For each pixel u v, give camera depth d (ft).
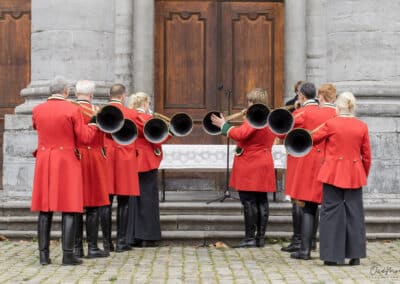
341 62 48.16
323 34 50.42
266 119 35.12
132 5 50.42
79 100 35.04
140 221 39.93
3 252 38.22
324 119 35.09
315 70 50.44
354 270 32.63
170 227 42.52
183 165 44.04
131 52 50.26
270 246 40.22
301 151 32.32
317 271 32.40
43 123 33.47
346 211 33.71
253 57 52.16
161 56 51.98
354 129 33.50
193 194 49.06
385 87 47.29
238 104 51.96
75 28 47.88
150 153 39.86
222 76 52.01
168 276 31.22
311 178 35.09
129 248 39.11
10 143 46.65
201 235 41.42
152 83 50.67
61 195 33.30
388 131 46.42
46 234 34.06
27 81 52.01
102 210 37.11
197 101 51.98
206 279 30.53
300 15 50.47
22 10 52.29
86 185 35.12
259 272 32.14
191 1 52.26
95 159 35.27
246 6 52.26
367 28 47.78
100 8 48.49
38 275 31.40
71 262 33.99
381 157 46.29
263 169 38.63
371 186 46.11
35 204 33.60
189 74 51.98
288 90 50.67
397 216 43.98
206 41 52.13
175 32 52.08
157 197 40.32
